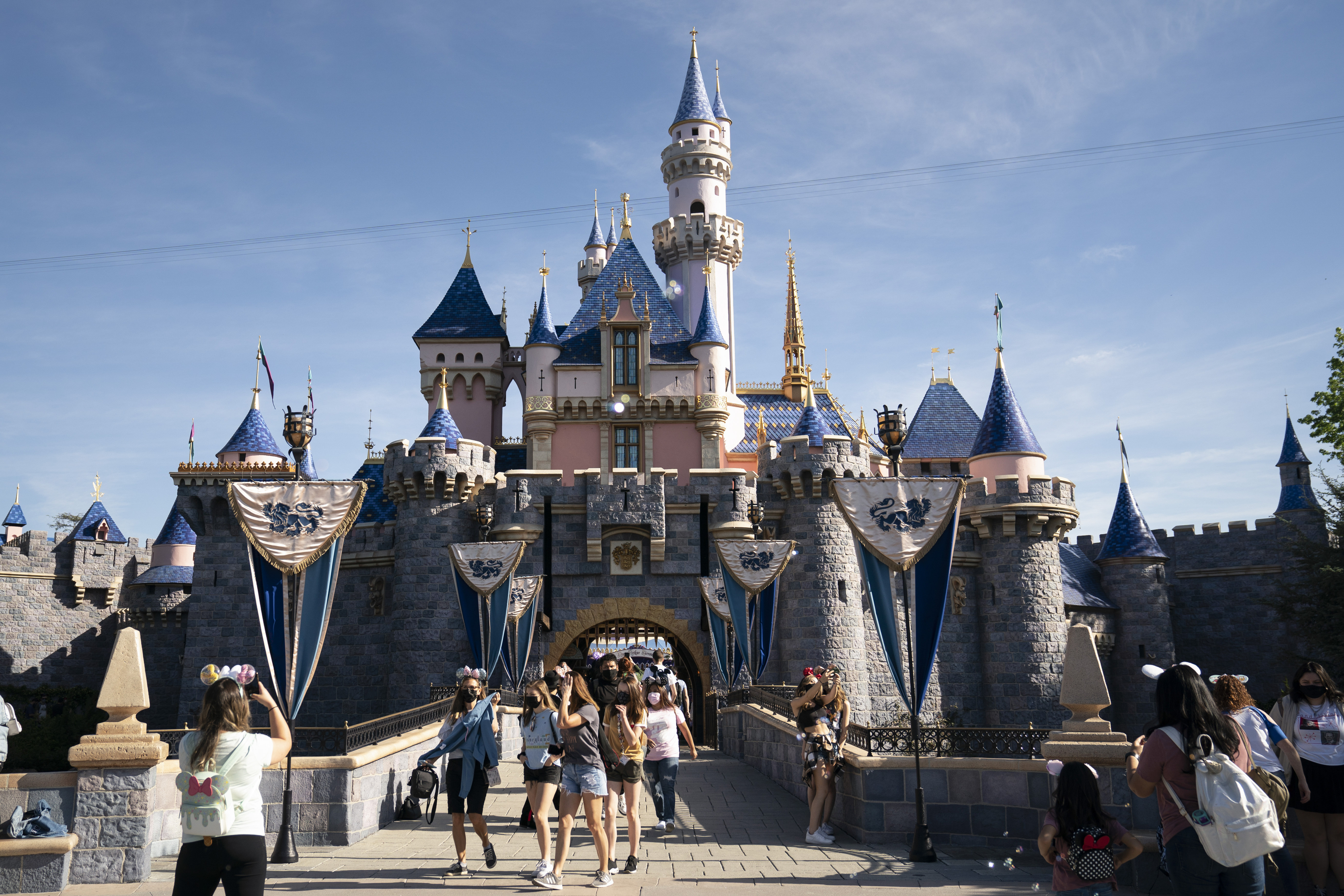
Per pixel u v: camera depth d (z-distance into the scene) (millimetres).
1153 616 51125
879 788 14461
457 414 60938
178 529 61312
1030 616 46594
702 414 50750
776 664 42469
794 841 14836
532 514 41406
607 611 40688
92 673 60031
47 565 59750
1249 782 7516
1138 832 12148
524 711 12219
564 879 12000
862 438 63438
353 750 15547
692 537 41469
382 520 52281
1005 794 13898
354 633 46844
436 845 14734
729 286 68750
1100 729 13062
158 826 13523
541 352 51781
